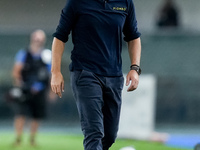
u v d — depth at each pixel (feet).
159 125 149.07
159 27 172.45
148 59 150.00
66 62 145.28
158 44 149.89
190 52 149.28
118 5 56.29
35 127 113.70
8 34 150.10
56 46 56.24
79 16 55.67
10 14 180.86
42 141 121.29
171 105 149.07
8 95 113.29
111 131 59.26
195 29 165.07
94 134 54.60
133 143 119.85
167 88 149.28
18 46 150.20
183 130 148.25
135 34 59.26
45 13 174.09
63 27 56.08
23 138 127.34
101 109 56.29
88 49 55.77
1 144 115.24
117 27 56.08
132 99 130.62
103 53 55.88
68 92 147.74
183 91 148.87
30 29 151.74
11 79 150.20
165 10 171.01
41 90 113.60
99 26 55.47
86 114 54.85
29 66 113.39
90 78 55.42
